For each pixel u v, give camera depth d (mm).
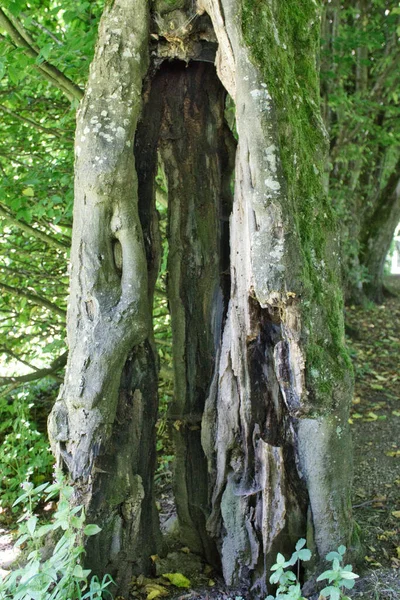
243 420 2652
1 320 4992
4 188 4059
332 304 2471
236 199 2553
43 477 4027
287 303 2314
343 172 8500
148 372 2779
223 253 3029
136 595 2695
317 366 2373
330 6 7133
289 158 2369
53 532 2674
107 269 2572
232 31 2371
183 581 2783
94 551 2566
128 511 2641
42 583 2211
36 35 4605
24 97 4699
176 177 2992
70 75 4043
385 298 10211
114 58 2557
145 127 2846
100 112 2543
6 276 4930
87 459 2533
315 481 2551
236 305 2592
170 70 2857
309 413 2434
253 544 2689
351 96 7234
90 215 2564
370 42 6727
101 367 2506
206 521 2916
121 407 2688
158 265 2873
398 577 2734
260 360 2623
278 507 2588
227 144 3064
